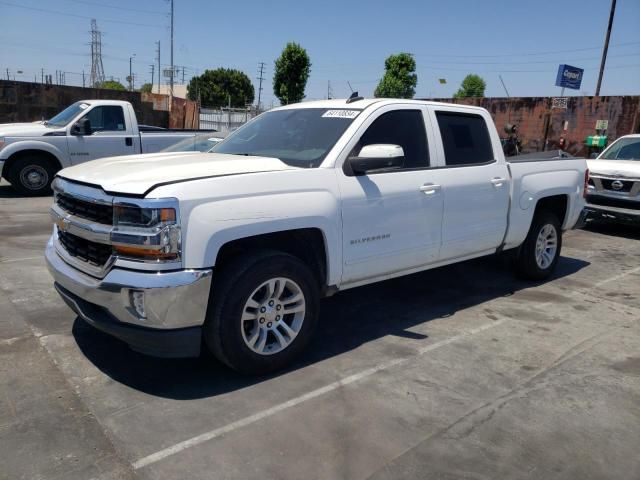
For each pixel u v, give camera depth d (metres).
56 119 11.87
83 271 3.49
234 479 2.71
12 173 10.91
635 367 4.13
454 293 5.83
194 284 3.23
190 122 27.06
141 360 3.93
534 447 3.06
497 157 5.41
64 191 3.68
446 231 4.87
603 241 8.99
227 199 3.38
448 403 3.50
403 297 5.64
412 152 4.65
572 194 6.29
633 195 8.82
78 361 3.88
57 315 4.69
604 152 10.39
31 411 3.23
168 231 3.16
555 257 6.42
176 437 3.03
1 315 4.65
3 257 6.45
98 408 3.30
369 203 4.16
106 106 11.45
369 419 3.28
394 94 35.75
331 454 2.93
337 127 4.32
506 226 5.54
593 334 4.78
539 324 4.98
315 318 3.95
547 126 21.31
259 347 3.68
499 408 3.46
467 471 2.83
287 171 3.76
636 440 3.16
